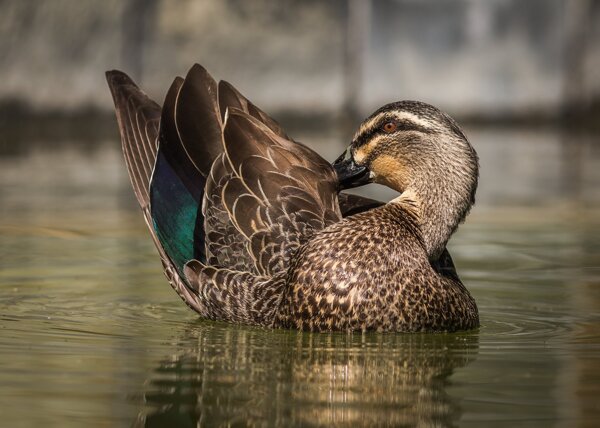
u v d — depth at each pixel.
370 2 32.50
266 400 8.53
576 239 17.28
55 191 22.12
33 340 10.63
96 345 10.46
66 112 31.58
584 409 8.23
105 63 31.53
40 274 14.23
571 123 33.88
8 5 31.09
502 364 9.79
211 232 12.08
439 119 12.31
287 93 32.28
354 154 12.77
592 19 33.72
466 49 33.12
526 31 33.47
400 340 10.90
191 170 12.66
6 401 8.42
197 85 12.92
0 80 31.19
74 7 31.38
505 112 33.47
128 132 13.52
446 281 11.55
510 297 13.30
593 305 12.80
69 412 8.16
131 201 20.92
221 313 11.88
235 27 31.88
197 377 9.21
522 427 7.81
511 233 17.86
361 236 11.30
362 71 32.53
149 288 13.58
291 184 11.96
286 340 10.84
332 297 11.11
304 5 32.28
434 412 8.20
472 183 12.28
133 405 8.36
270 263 11.68
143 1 31.38
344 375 9.34
